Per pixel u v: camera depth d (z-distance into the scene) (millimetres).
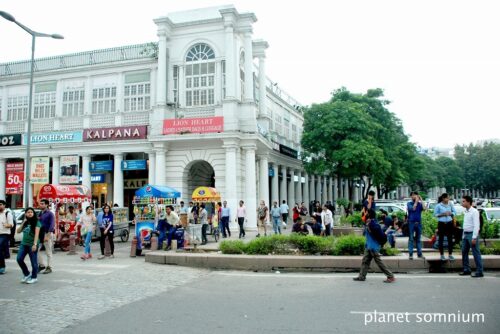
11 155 28906
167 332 5676
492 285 8727
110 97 27984
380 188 46781
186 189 24922
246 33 25328
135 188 29656
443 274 10266
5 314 6734
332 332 5562
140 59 27203
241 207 20188
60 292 8414
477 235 9758
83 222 13977
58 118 28234
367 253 9336
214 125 23578
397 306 6914
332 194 55938
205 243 17641
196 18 25812
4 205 10930
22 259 9445
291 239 12094
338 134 31750
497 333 5484
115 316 6555
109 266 12008
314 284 9008
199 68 25516
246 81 24953
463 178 82312
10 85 30359
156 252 12898
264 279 9734
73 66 28734
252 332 5602
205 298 7762
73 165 27359
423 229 16141
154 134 24734
